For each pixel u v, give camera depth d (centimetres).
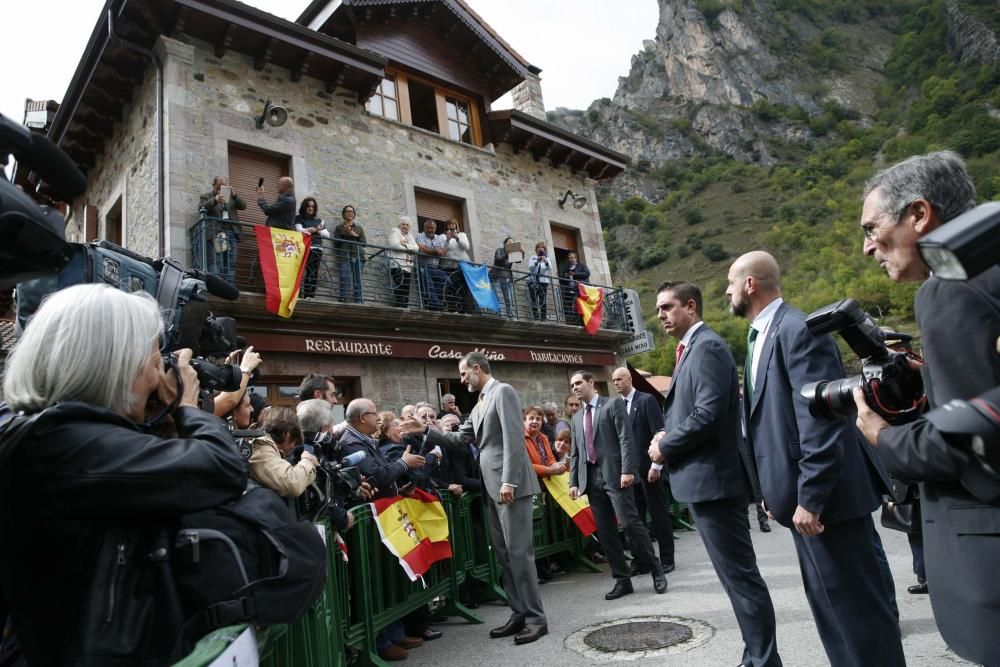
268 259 870
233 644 108
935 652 324
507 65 1376
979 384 133
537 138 1393
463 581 571
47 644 127
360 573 397
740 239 9900
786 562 600
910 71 12200
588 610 495
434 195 1236
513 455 436
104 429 133
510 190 1361
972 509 142
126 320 148
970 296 138
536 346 1275
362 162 1113
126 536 132
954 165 167
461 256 1174
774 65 13925
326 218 1042
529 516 441
